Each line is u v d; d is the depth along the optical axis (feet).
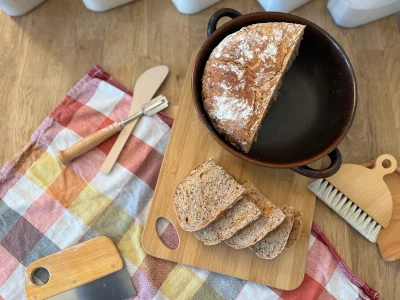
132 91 1.68
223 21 1.73
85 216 1.58
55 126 1.63
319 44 1.48
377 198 1.55
